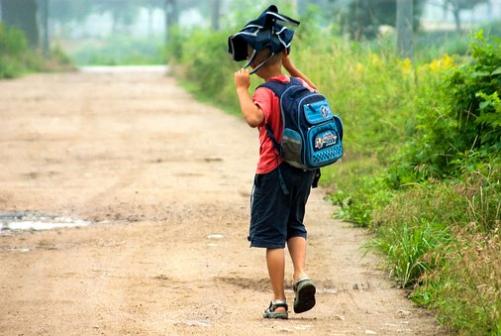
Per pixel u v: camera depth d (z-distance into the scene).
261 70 20.17
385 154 38.28
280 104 19.66
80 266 25.03
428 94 37.06
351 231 28.98
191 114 67.69
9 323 19.88
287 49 20.31
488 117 28.30
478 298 19.12
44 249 27.12
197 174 40.53
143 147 49.34
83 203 34.03
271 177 20.05
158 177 39.72
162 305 21.38
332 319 20.45
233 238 28.42
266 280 23.78
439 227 24.86
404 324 20.08
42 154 46.69
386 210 28.08
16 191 36.25
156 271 24.48
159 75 124.69
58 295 22.16
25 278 23.80
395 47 53.59
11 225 30.44
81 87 97.69
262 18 20.14
